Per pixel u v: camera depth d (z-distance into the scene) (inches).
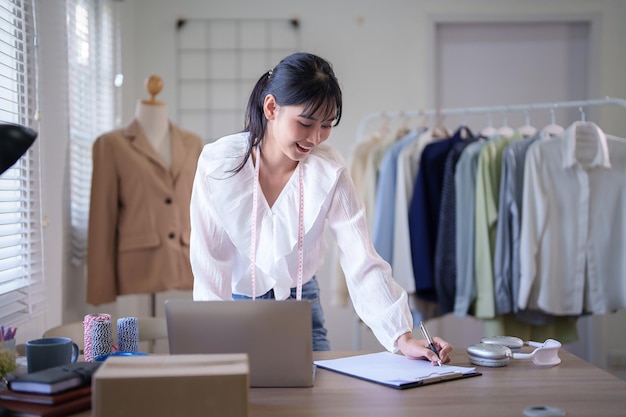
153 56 153.9
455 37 159.6
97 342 65.0
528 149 114.9
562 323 122.2
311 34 155.4
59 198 105.5
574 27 159.5
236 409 44.4
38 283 96.0
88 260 112.8
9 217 92.1
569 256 113.9
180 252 117.7
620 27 156.7
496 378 58.6
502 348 63.4
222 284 68.1
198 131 154.9
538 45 159.8
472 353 63.4
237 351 55.6
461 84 159.9
